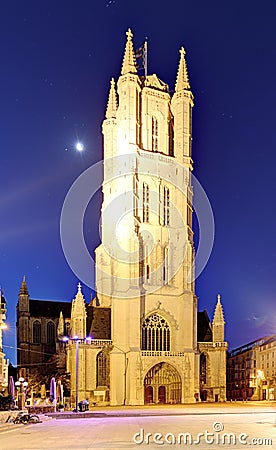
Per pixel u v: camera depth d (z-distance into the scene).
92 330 114.56
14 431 45.56
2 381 79.19
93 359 110.75
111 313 114.75
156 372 114.31
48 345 152.25
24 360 146.38
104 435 39.81
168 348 115.69
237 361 154.88
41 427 50.25
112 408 95.25
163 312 116.00
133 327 111.25
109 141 134.12
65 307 158.75
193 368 113.12
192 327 115.94
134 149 122.19
